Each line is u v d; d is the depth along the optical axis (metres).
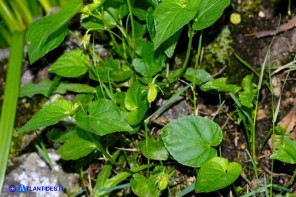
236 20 0.84
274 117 0.74
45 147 0.83
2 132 0.81
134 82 0.75
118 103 0.76
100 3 0.73
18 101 0.86
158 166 0.77
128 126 0.69
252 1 0.85
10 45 0.90
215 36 0.83
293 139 0.78
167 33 0.67
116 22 0.78
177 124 0.73
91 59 0.84
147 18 0.73
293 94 0.80
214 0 0.72
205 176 0.70
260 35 0.83
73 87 0.83
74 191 0.81
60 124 0.82
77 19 0.87
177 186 0.78
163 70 0.80
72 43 0.87
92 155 0.80
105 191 0.77
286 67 0.80
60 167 0.81
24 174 0.82
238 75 0.82
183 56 0.83
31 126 0.68
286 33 0.83
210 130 0.73
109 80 0.76
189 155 0.72
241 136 0.80
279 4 0.84
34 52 0.74
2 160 0.80
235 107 0.80
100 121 0.69
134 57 0.79
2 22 0.91
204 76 0.80
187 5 0.68
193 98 0.81
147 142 0.75
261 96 0.81
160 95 0.80
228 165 0.71
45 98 0.85
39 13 0.92
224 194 0.77
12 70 0.85
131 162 0.78
